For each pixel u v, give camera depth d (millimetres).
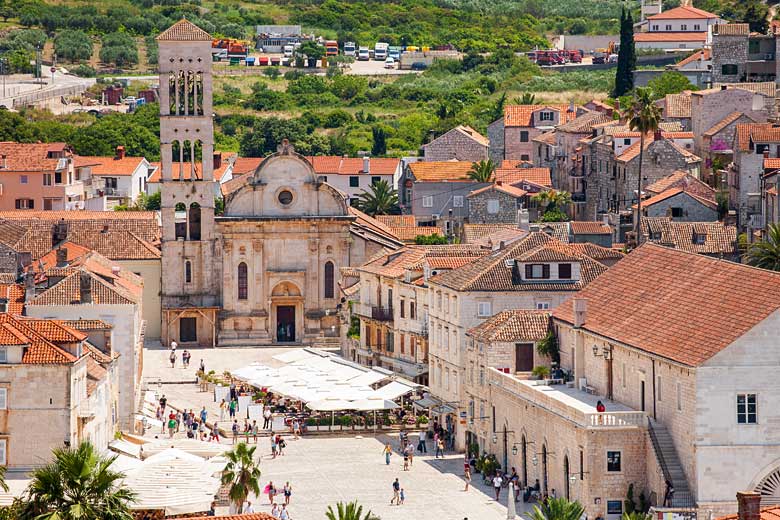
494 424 179000
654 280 164125
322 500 168500
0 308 189125
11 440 154250
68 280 191875
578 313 167500
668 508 142500
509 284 193750
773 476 143000
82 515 117938
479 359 184000
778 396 142375
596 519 149500
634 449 149875
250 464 152625
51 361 154000
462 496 168875
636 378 155000
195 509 156000
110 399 178625
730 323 145250
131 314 191500
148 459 159250
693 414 142750
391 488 174000
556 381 172875
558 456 157625
